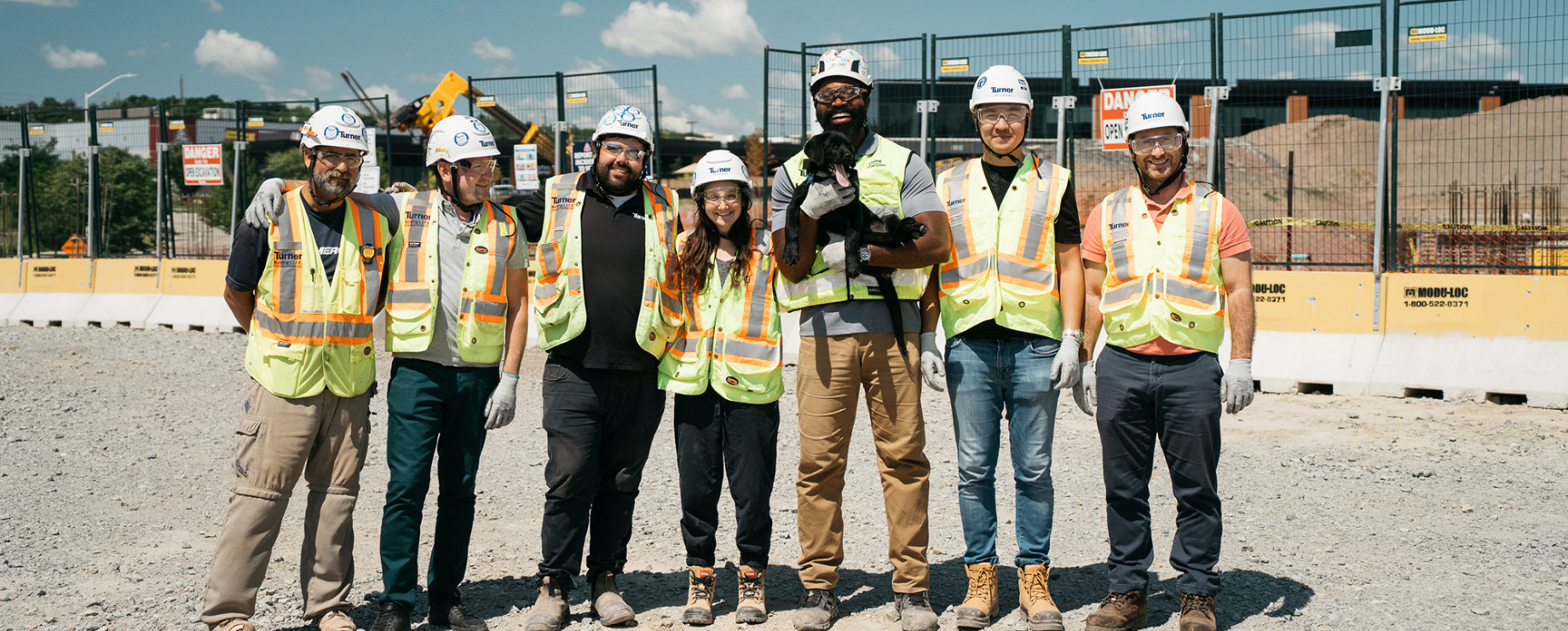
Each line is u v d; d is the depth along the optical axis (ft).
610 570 14.01
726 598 14.78
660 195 13.94
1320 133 41.37
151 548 17.01
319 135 12.21
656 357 13.56
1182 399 12.71
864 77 12.88
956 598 14.61
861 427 27.43
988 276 13.05
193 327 52.39
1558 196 40.45
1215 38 36.37
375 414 29.40
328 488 12.91
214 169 57.00
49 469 22.39
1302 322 33.06
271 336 12.42
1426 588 14.60
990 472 13.39
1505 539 16.99
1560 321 29.55
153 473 22.30
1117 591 13.25
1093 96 39.24
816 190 12.07
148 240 96.07
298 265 12.46
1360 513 18.76
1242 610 13.83
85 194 92.89
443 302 13.07
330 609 12.88
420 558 17.10
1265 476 21.72
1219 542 12.94
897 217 12.41
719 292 13.62
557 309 13.17
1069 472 22.31
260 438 12.40
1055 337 13.25
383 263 13.15
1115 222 13.28
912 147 44.34
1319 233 46.70
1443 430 26.09
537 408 30.07
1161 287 12.80
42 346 42.86
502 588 15.11
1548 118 38.50
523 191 51.57
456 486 13.29
